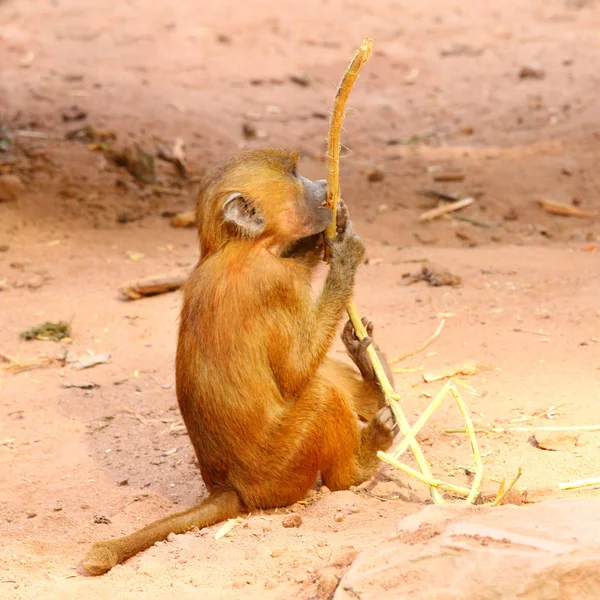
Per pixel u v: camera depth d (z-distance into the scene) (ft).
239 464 28.02
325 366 31.45
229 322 27.17
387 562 20.26
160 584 24.09
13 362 42.22
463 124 83.97
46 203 65.51
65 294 50.96
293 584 22.95
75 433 35.63
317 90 95.40
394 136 83.15
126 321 46.65
